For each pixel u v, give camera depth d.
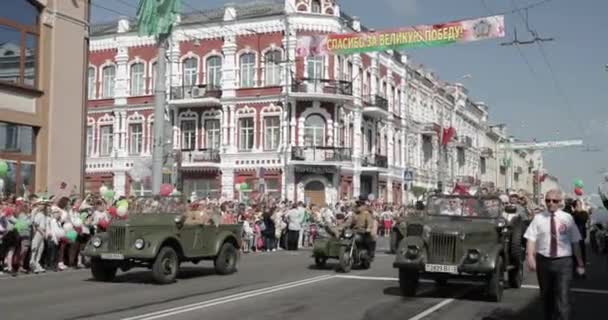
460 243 13.34
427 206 15.60
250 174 43.62
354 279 16.84
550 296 9.55
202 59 45.56
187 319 10.60
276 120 43.50
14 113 22.94
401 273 13.87
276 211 28.80
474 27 22.20
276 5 44.81
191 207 17.30
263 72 43.84
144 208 16.48
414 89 60.81
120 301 12.53
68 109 25.00
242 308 11.87
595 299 14.24
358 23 47.16
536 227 9.56
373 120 50.72
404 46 23.73
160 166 24.19
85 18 25.83
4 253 17.62
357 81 47.06
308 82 42.84
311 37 25.69
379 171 48.69
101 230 19.20
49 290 14.15
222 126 44.66
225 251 17.80
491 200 15.23
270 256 24.73
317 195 43.22
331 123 43.56
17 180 23.17
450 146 71.81
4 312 11.14
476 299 13.80
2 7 22.62
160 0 24.05
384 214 39.84
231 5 44.97
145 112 47.31
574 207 17.73
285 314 11.28
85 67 25.81
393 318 11.16
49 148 24.19
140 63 47.81
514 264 15.66
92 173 48.97
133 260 15.43
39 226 17.66
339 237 19.11
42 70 24.06
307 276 17.42
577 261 9.47
